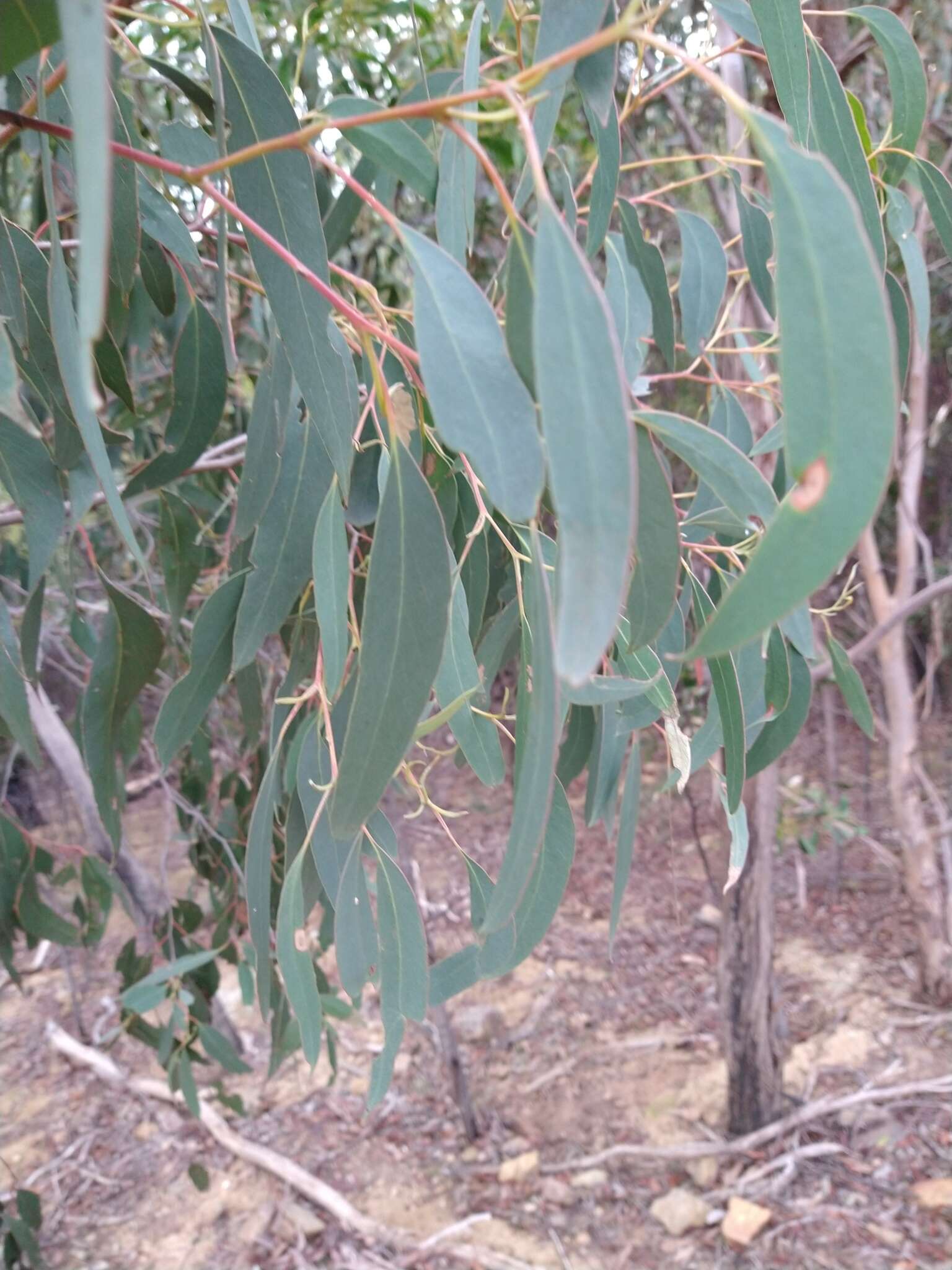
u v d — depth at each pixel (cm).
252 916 45
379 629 31
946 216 48
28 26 26
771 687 56
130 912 128
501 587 60
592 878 214
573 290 20
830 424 20
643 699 50
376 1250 124
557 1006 171
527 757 27
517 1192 131
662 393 138
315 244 36
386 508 30
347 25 95
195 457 56
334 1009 89
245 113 37
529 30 64
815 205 20
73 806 217
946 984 157
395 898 41
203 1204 134
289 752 51
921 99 46
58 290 32
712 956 181
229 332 42
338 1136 145
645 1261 117
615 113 44
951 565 209
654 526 30
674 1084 148
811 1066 148
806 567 20
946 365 190
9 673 46
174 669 92
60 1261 126
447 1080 154
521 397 25
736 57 88
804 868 207
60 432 45
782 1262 114
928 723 253
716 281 60
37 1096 160
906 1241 115
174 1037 99
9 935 83
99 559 110
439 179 40
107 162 17
